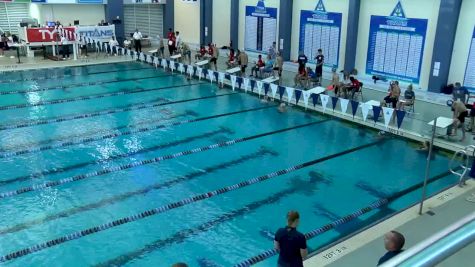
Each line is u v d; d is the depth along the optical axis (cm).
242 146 984
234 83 1405
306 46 1734
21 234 621
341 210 707
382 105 1127
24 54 1972
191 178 815
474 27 1220
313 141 1027
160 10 2356
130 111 1225
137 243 607
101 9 2166
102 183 786
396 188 789
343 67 1611
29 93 1384
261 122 1158
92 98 1348
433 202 699
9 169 834
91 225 648
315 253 552
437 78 1312
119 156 910
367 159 925
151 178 812
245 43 2008
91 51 2119
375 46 1489
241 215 686
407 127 1078
